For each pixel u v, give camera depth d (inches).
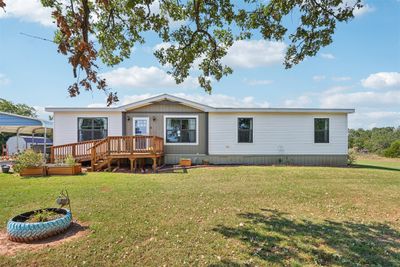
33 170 406.3
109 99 145.5
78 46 123.1
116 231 177.0
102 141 483.8
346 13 209.2
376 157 1061.8
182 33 253.3
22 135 943.7
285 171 448.5
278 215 214.7
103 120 586.2
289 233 176.1
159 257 143.2
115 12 218.4
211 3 229.5
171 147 593.3
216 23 245.8
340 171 457.1
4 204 238.7
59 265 135.2
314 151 596.4
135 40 242.2
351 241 165.0
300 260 140.1
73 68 125.9
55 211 191.0
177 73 274.4
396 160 906.7
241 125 599.2
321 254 147.2
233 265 134.6
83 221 196.5
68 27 121.5
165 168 514.9
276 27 231.1
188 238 166.9
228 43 271.0
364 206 243.9
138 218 202.7
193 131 595.5
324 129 600.1
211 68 282.0
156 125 592.7
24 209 225.0
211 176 398.9
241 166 536.1
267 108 585.0
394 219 209.6
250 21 234.5
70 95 133.0
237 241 162.9
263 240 164.4
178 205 237.9
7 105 1528.1
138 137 488.7
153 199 257.0
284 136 597.6
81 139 579.5
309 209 233.3
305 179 375.6
